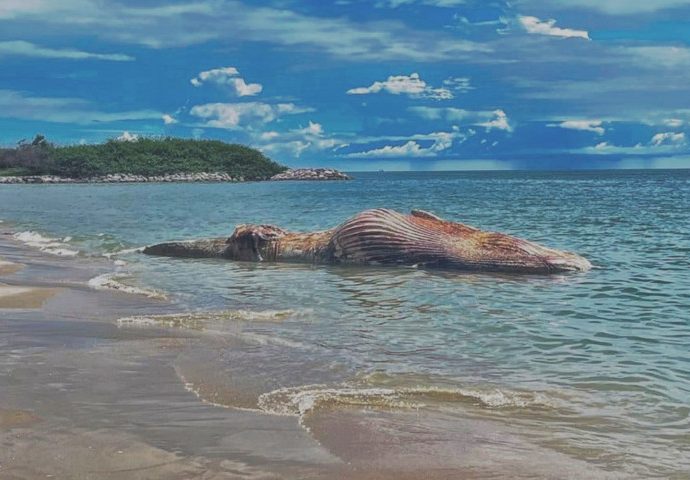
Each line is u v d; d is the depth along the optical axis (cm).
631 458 516
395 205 4478
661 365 775
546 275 1423
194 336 908
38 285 1342
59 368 736
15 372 718
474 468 491
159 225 2983
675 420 600
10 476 457
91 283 1364
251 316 1045
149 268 1627
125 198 6269
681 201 4684
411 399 652
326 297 1215
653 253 1775
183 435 542
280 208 4369
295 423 578
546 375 738
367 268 1566
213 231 2678
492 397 657
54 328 944
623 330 944
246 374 729
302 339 898
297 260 1705
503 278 1394
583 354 824
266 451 512
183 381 697
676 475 486
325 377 723
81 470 469
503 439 552
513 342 883
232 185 12431
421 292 1248
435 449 527
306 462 493
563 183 10788
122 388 669
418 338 906
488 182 12106
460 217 3241
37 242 2277
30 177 14188
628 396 666
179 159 16800
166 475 463
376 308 1108
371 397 655
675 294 1198
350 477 470
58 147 16050
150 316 1038
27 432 541
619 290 1241
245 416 593
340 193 7406
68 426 556
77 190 9069
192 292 1279
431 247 1545
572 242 2083
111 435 538
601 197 5462
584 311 1068
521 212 3581
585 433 568
